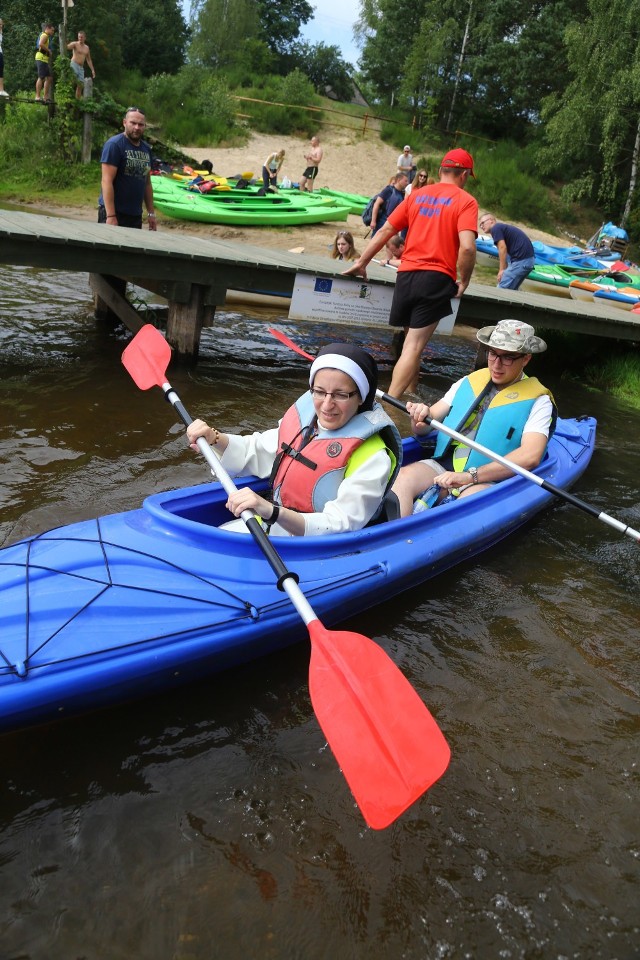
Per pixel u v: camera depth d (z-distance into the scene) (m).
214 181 14.30
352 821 2.04
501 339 3.62
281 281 6.09
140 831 1.95
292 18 39.59
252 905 1.77
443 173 5.12
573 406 6.86
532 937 1.77
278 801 2.08
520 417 3.74
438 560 3.18
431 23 30.86
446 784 2.19
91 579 2.36
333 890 1.83
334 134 25.62
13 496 3.49
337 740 1.97
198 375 5.79
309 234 13.97
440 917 1.79
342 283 6.23
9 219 6.02
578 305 8.87
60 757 2.17
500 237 9.04
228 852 1.91
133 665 2.15
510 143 28.31
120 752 2.20
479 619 3.08
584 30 22.75
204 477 3.97
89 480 3.76
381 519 3.24
